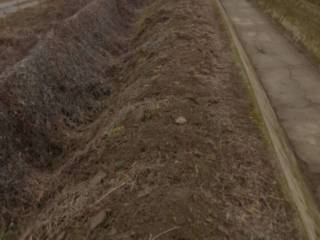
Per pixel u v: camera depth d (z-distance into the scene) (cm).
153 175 379
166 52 790
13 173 511
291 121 632
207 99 556
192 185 359
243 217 329
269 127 523
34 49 762
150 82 645
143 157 421
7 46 948
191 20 1017
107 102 775
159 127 476
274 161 424
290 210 350
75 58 835
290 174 442
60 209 411
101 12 1206
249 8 1551
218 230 303
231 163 409
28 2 1855
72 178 487
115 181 396
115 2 1434
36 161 566
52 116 646
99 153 489
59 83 719
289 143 571
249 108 546
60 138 626
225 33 953
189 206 324
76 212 374
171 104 533
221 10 1295
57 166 573
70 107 704
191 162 398
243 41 1081
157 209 321
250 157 425
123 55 1041
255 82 717
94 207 359
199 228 301
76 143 621
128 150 448
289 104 691
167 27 1007
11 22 1298
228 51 806
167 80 622
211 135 460
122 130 509
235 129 482
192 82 611
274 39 1101
